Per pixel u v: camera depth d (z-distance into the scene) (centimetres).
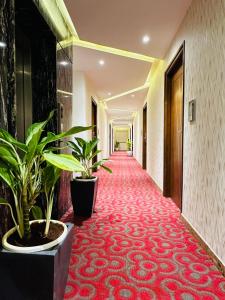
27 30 227
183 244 201
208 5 185
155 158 477
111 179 550
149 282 147
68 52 302
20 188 111
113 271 159
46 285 102
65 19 279
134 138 1227
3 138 105
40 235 117
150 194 393
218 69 167
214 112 175
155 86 480
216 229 170
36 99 246
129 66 428
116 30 282
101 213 288
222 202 161
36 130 109
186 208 247
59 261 109
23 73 230
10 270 102
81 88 461
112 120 1491
